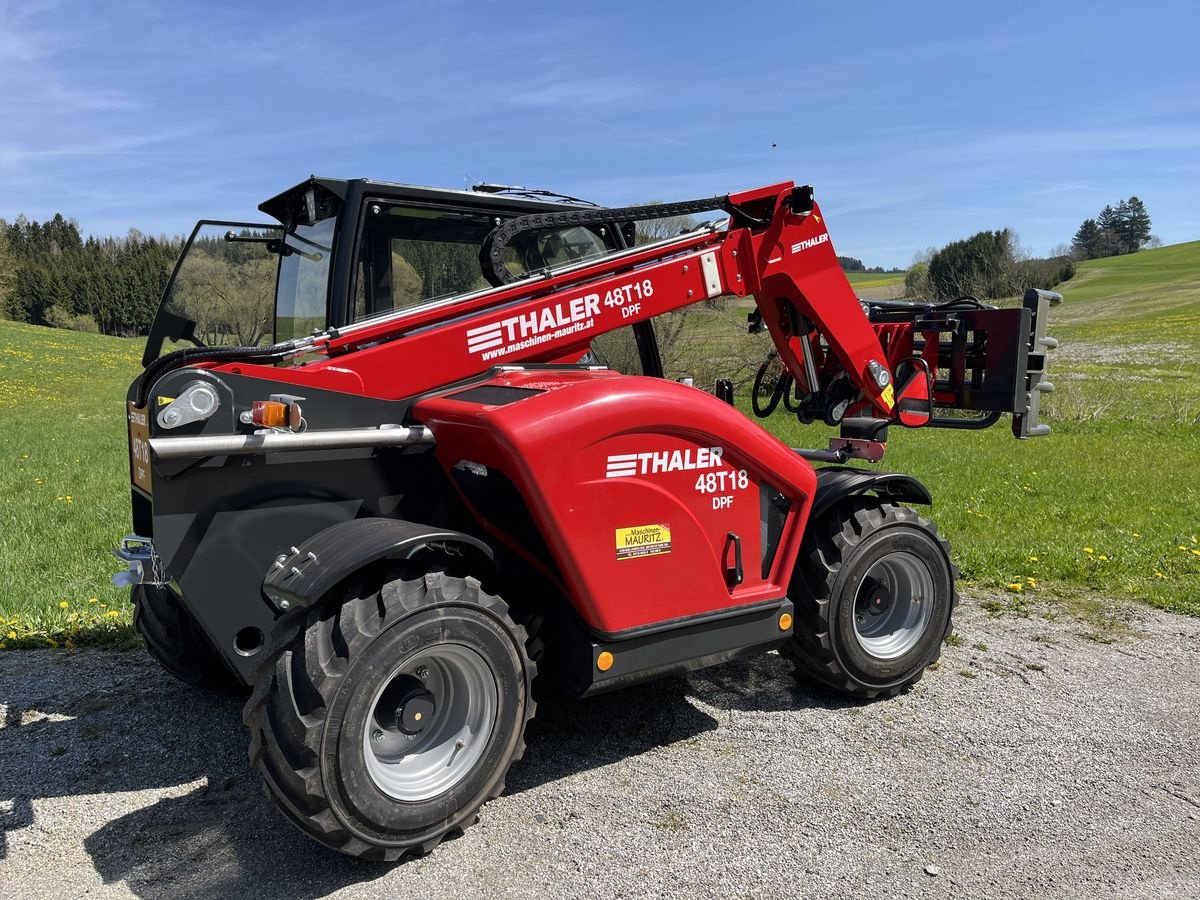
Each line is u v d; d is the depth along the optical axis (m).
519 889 2.72
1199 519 8.01
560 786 3.35
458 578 2.93
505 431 2.99
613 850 2.93
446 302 3.46
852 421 4.75
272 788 2.68
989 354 4.77
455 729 3.00
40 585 5.83
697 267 4.07
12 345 38.19
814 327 4.79
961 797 3.31
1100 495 9.27
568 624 3.34
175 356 2.97
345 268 3.45
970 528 7.79
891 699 4.20
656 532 3.34
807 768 3.51
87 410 21.45
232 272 4.09
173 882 2.74
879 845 2.99
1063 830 3.10
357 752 2.66
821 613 3.94
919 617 4.27
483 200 3.75
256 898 2.66
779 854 2.92
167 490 2.88
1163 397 19.98
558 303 3.68
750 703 4.12
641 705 4.08
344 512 3.23
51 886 2.71
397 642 2.72
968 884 2.78
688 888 2.74
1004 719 3.98
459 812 2.92
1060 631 5.19
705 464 3.47
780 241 4.33
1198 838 3.06
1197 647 4.93
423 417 3.33
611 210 3.83
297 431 3.00
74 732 3.75
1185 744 3.76
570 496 3.10
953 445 13.87
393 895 2.68
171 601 4.05
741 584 3.68
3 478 10.83
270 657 2.73
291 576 2.77
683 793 3.30
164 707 4.00
